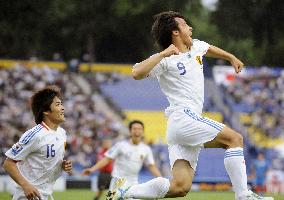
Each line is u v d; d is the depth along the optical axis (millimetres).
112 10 169375
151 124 135000
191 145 32500
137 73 31484
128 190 33344
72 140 124062
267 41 178250
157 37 34594
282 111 139125
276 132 134500
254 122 136250
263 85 143375
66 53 171625
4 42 167000
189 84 33125
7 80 135625
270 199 31266
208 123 32219
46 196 33219
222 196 79062
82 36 170000
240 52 176250
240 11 178500
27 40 168250
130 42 173375
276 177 117500
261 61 178125
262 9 176250
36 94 33469
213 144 32594
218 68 144500
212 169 123438
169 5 170125
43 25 168500
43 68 140125
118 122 133250
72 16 169125
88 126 129375
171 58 33250
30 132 32375
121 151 59406
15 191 32938
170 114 33219
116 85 141125
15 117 128250
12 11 165500
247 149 130750
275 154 130250
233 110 138625
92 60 169000
